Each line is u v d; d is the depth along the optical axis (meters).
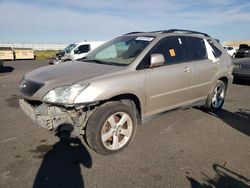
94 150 3.46
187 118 5.04
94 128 3.28
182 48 4.51
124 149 3.64
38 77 3.56
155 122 4.76
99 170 3.09
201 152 3.62
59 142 3.82
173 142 3.92
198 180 2.93
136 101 3.78
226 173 3.10
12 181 2.82
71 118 3.24
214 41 5.39
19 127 4.40
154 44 4.05
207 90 5.06
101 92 3.21
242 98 7.00
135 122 3.72
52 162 3.25
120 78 3.46
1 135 4.05
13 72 13.01
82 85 3.16
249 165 3.30
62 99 3.08
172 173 3.06
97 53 4.63
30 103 3.56
